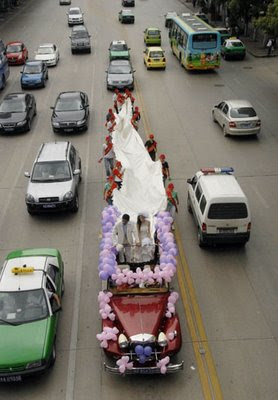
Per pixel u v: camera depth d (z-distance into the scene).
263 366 10.59
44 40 48.56
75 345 11.30
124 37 49.06
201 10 61.53
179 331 10.40
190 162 21.19
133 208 14.38
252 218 16.64
